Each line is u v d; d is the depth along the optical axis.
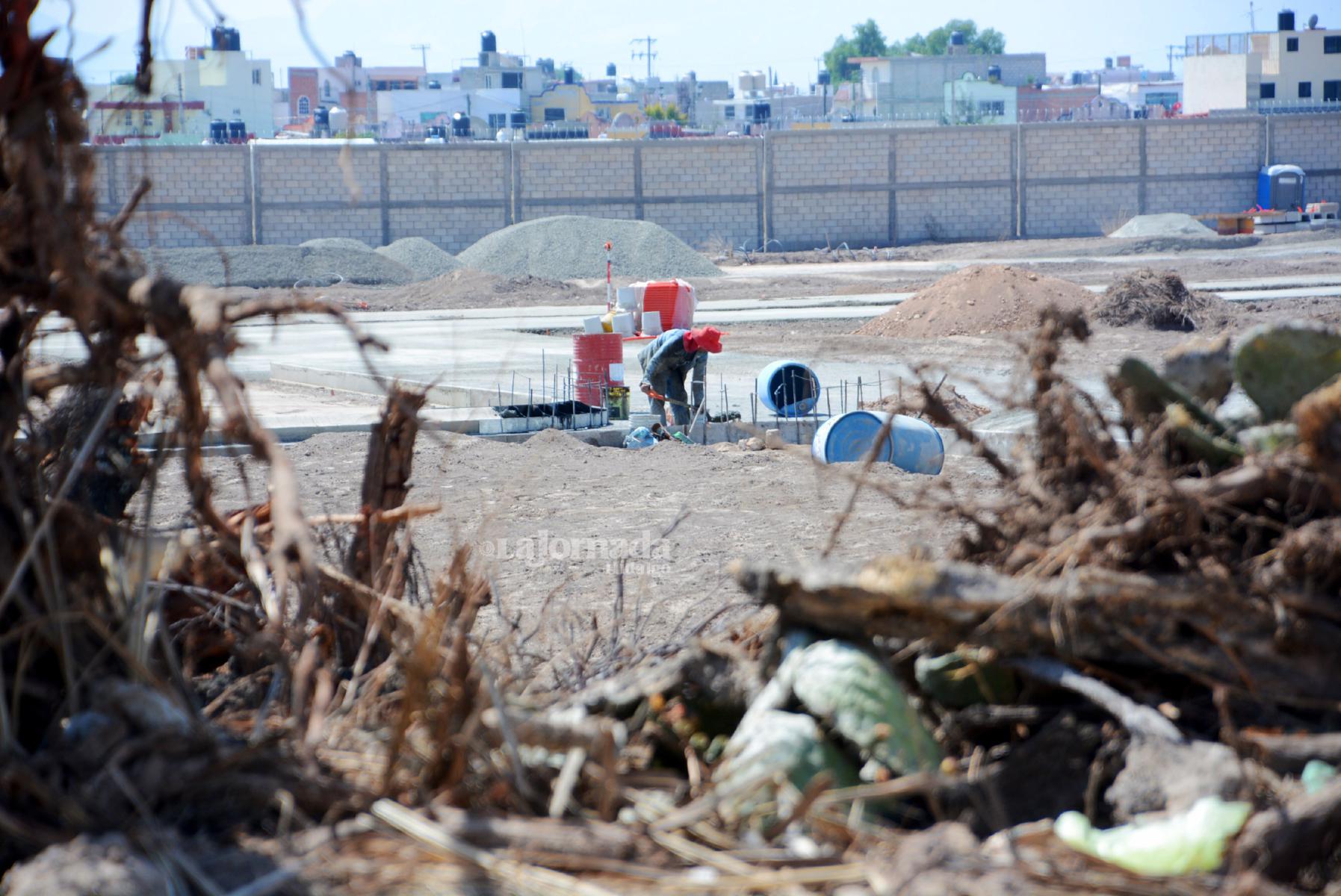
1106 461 14.27
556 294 151.62
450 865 10.18
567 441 48.78
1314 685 12.31
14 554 12.64
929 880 9.52
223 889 9.82
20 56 11.86
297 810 11.09
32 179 11.62
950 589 12.39
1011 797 11.94
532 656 17.95
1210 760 11.12
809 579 12.74
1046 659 12.77
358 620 16.14
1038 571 13.09
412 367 77.12
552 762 12.02
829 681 12.23
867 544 30.31
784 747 11.70
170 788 11.09
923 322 96.25
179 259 159.00
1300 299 110.50
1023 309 93.88
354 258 170.62
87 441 13.38
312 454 46.78
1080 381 59.72
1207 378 15.49
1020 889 9.45
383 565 16.28
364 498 17.30
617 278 176.38
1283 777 11.44
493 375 73.06
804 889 9.84
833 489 38.09
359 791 11.16
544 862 10.23
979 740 13.01
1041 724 12.77
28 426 13.53
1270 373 14.98
